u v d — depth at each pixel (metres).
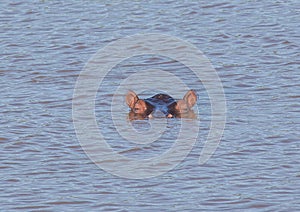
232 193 49.72
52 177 52.53
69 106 67.19
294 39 88.00
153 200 48.97
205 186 50.84
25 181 51.88
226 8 102.31
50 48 87.19
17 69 79.12
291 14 98.62
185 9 102.12
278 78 74.06
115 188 50.81
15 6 105.12
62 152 56.72
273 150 56.28
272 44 86.69
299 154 55.38
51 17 100.00
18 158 55.59
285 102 66.81
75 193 50.09
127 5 104.81
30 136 59.72
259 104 66.62
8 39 91.06
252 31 92.00
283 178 51.66
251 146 57.16
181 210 47.50
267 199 48.75
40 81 75.00
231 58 82.00
